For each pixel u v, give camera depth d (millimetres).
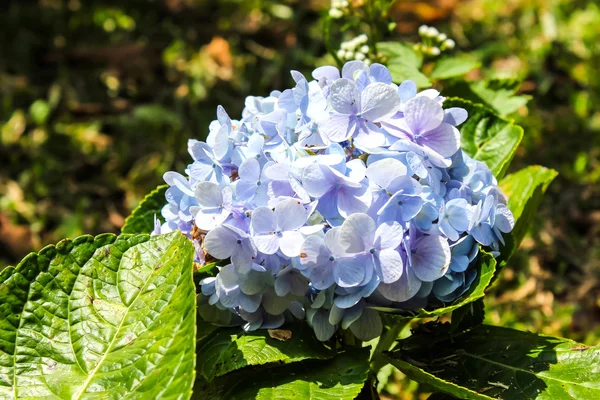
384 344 743
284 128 671
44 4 1447
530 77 1258
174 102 1292
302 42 1389
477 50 1329
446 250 638
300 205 636
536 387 657
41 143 1222
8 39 1389
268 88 1298
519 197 788
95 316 649
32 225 1112
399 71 827
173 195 692
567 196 1066
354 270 634
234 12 1454
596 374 651
